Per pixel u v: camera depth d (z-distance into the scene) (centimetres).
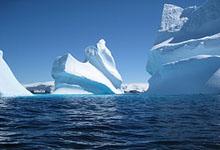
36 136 878
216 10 5825
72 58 6444
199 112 1684
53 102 3064
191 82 4981
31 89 10025
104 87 6438
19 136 877
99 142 782
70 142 780
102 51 7106
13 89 4772
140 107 2228
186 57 5566
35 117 1493
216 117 1404
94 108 2194
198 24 6047
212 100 2995
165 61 5869
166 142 766
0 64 4797
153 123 1208
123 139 827
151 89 5809
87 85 6412
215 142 757
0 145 733
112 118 1440
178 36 6328
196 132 940
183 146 711
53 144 751
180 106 2217
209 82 4772
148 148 695
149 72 6656
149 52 6259
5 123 1225
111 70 7019
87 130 1018
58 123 1229
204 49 5325
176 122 1227
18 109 2059
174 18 6875
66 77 6309
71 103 2891
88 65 6700
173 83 5238
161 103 2664
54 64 6475
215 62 4959
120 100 3475
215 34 5503
